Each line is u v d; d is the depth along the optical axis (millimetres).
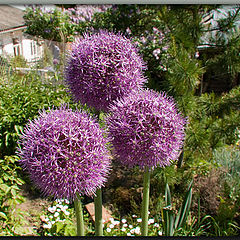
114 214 2482
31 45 7188
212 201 2471
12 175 1939
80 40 1227
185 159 2811
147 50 4188
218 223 2219
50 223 2115
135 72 1175
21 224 2029
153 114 1068
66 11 6539
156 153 1084
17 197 1896
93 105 1227
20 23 7988
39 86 3180
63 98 3002
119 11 4914
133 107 1111
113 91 1150
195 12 2449
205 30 2553
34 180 1065
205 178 2740
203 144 2637
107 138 1072
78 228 1244
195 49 2637
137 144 1057
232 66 2484
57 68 3512
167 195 1805
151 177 2795
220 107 2645
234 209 2246
